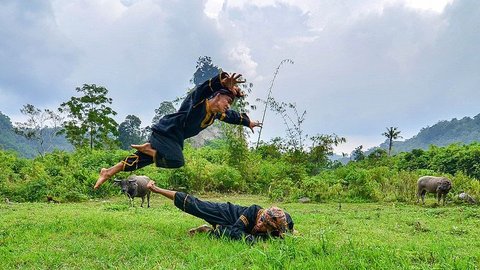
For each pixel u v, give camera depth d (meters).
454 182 21.45
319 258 5.42
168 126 6.80
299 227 8.97
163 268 5.31
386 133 44.81
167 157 6.76
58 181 20.25
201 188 24.30
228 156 27.34
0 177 21.31
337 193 20.19
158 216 10.46
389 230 9.06
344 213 13.35
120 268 5.38
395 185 20.55
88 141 48.88
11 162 27.34
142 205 16.67
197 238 7.04
